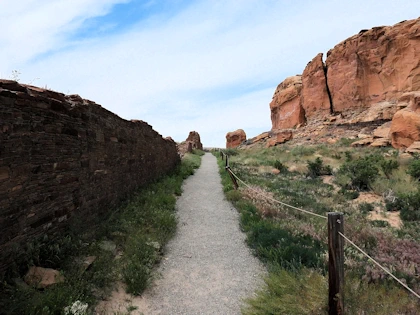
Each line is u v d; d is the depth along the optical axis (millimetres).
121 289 3773
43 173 3881
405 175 11430
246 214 7305
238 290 3994
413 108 20141
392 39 33031
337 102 38875
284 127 48906
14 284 3053
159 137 12930
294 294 3191
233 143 56344
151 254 4773
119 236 5156
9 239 3189
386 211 8273
